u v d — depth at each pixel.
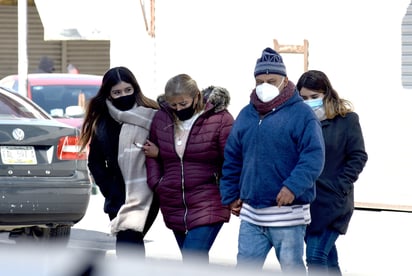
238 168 14.55
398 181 31.47
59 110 36.81
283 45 32.56
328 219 16.02
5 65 59.12
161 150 15.53
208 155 15.29
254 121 14.12
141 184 15.88
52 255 5.06
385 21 31.47
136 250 15.93
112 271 4.86
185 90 15.11
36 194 20.12
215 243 25.77
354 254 24.33
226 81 33.50
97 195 35.72
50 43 58.50
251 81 33.22
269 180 13.87
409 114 31.31
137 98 15.98
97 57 58.47
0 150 19.91
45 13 37.31
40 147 20.42
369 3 31.59
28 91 37.53
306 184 13.54
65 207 20.61
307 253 16.25
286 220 13.89
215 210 15.27
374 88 31.59
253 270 5.18
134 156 15.80
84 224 28.78
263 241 14.15
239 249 14.25
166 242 25.69
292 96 14.02
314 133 13.71
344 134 16.17
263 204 13.94
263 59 14.07
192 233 15.29
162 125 15.55
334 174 16.14
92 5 36.75
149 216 16.25
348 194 16.20
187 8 34.00
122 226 15.84
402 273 21.66
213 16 33.66
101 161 16.33
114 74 15.91
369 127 31.64
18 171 20.03
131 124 15.84
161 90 34.56
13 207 19.86
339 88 31.89
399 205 31.38
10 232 22.44
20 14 36.69
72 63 58.59
